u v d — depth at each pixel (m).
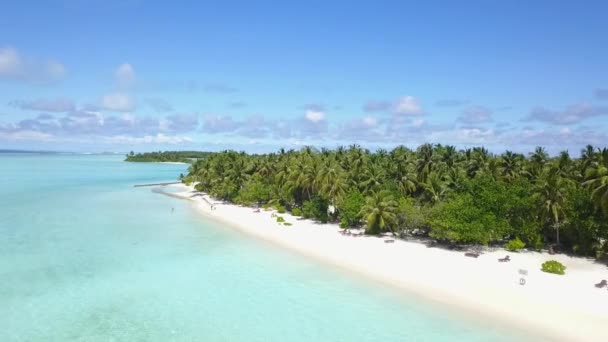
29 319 35.03
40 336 32.19
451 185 67.25
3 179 165.62
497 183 59.03
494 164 81.81
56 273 46.34
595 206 50.25
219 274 46.66
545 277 44.84
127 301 38.97
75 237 63.12
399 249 56.47
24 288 41.75
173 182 166.50
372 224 63.69
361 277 45.53
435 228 56.12
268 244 59.75
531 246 57.22
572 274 45.75
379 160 104.50
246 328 33.91
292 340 32.00
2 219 76.25
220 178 108.69
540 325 34.06
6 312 36.28
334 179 75.88
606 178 48.09
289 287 42.69
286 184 87.88
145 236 64.81
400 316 36.03
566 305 37.62
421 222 60.41
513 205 55.59
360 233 66.44
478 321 35.00
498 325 34.25
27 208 90.25
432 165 81.44
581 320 34.75
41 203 98.56
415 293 40.97
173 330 33.44
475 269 47.62
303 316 36.12
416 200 70.19
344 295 40.59
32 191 123.62
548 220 56.56
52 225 71.81
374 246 58.19
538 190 56.94
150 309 37.31
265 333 33.09
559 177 62.34
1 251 54.25
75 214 84.00
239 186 104.44
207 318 35.66
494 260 51.06
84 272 46.88
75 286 42.56
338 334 32.94
